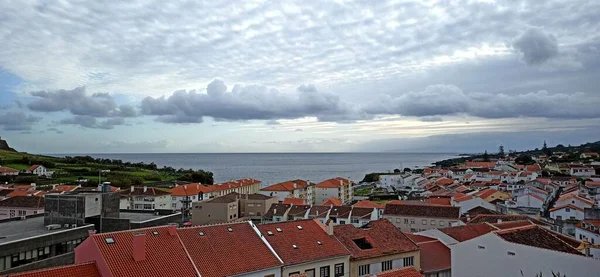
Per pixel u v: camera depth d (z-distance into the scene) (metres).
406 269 43.62
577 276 42.22
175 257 44.53
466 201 123.44
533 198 131.25
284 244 54.09
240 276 46.19
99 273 39.91
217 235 51.28
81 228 66.56
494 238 48.28
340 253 55.53
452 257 51.53
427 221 106.56
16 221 77.12
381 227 66.38
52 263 59.84
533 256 45.09
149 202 151.50
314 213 125.12
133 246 42.12
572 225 90.25
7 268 53.78
